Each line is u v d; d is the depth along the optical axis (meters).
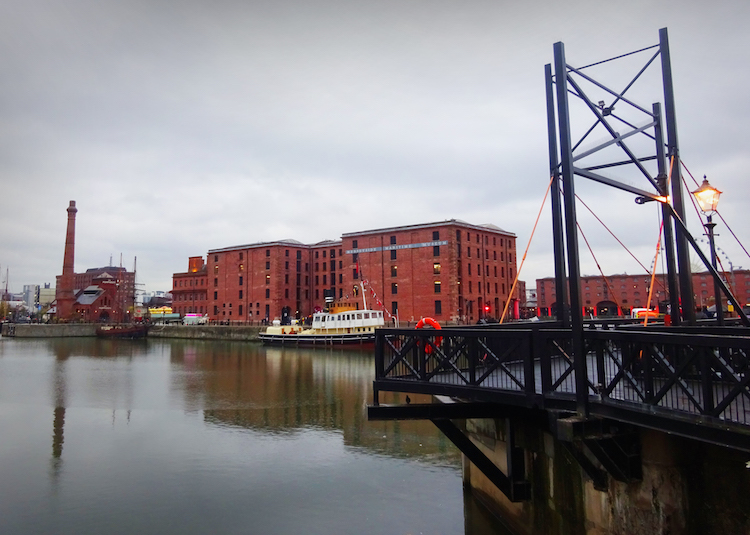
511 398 8.09
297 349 60.16
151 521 12.16
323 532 11.47
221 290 93.75
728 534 6.45
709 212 11.15
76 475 15.33
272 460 16.55
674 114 10.40
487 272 72.00
